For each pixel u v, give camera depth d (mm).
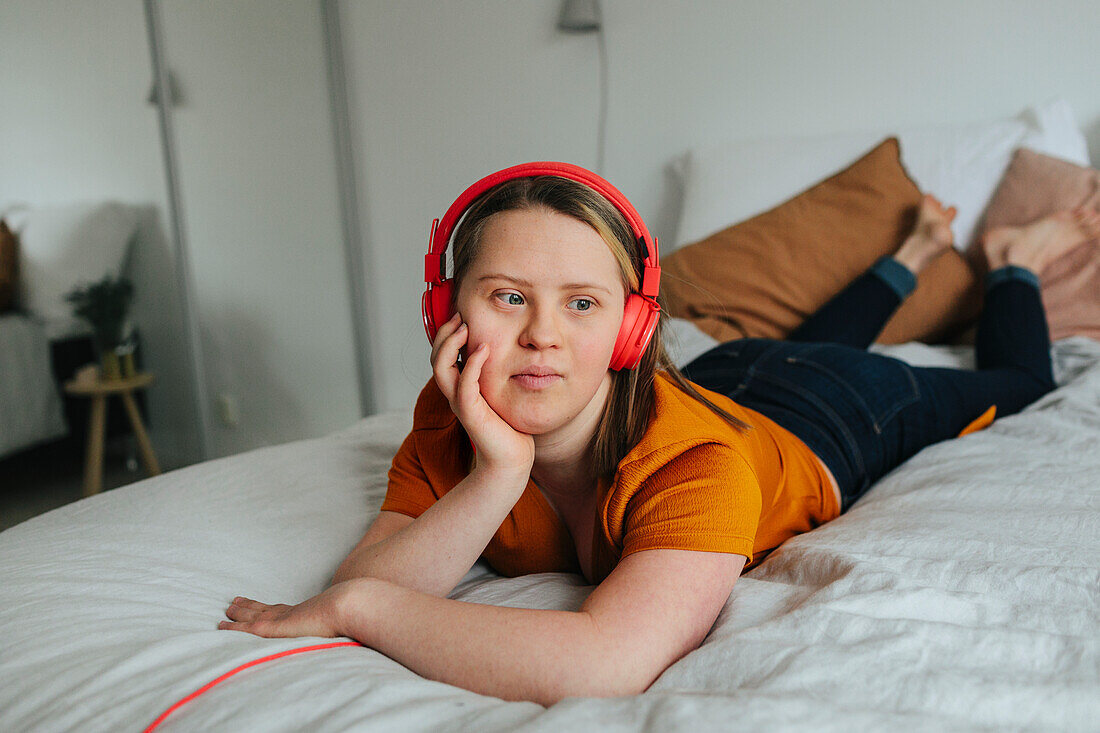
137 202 2502
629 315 715
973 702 510
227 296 2871
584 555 870
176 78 2623
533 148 3080
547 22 2945
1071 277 1810
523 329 670
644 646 593
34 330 2213
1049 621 631
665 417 730
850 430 1174
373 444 1336
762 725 468
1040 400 1432
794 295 2043
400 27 3256
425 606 635
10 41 2115
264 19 3004
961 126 2193
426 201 3367
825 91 2514
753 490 713
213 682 576
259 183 3002
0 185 2111
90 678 599
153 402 2602
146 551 871
